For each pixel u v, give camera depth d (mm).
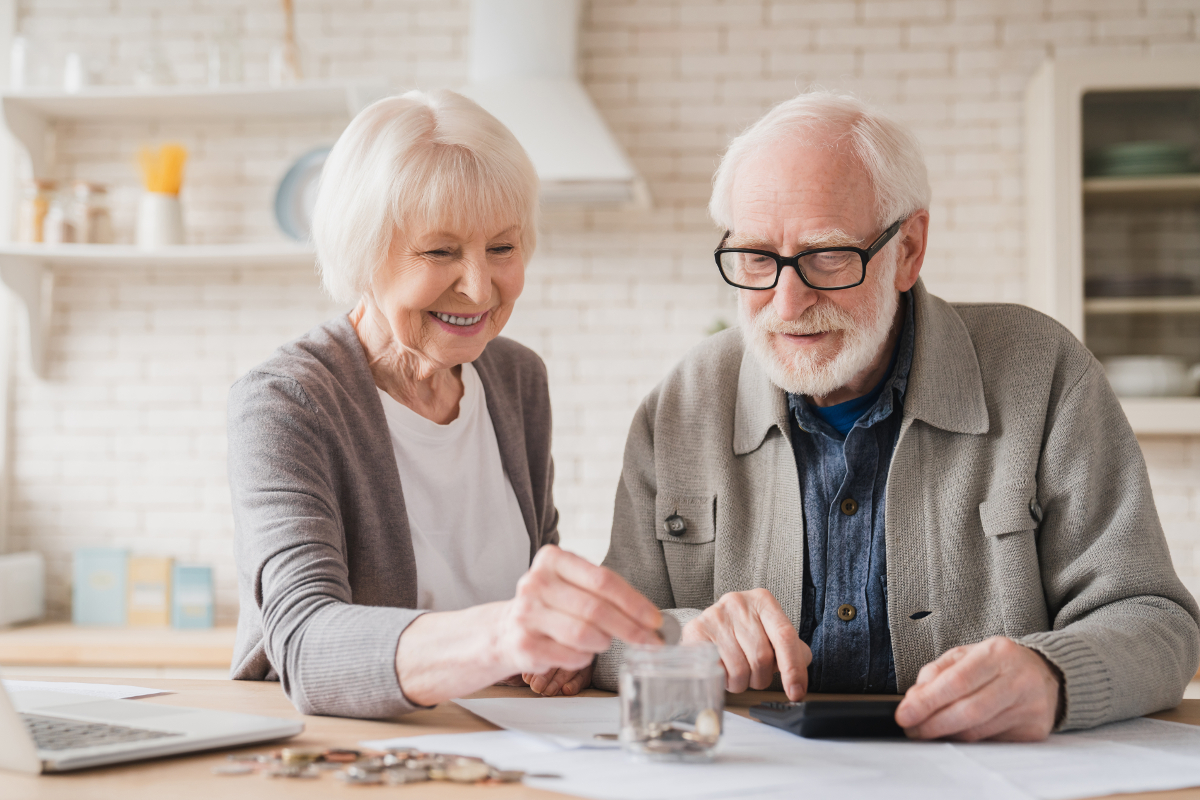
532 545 1504
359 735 899
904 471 1316
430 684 900
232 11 3508
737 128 3383
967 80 3326
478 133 1238
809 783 740
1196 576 3178
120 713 918
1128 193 3035
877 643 1316
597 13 3422
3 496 3426
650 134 3398
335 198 1251
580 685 1188
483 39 3135
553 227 3400
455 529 1408
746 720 988
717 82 3393
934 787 734
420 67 3463
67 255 3221
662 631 842
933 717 884
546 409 1622
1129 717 1005
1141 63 2992
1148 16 3295
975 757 835
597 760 804
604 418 3367
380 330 1354
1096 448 1300
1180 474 3203
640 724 807
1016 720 895
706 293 3369
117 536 3430
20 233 3293
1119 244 3031
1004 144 3311
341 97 3256
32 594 3287
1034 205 3188
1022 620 1256
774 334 1294
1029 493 1282
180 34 3514
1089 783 754
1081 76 3012
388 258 1240
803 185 1238
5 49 3531
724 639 1058
